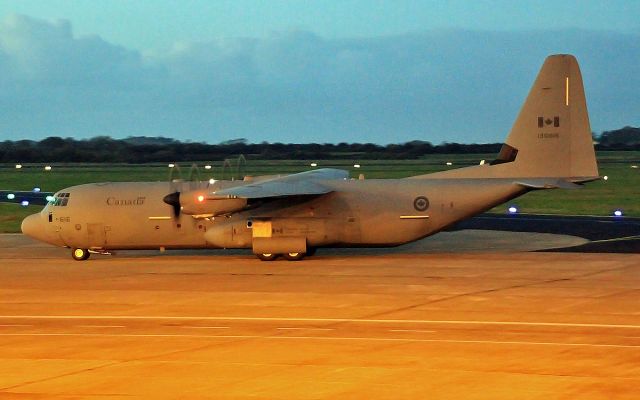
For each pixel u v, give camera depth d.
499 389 34.34
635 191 184.25
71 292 63.25
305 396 33.81
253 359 40.47
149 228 82.12
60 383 36.47
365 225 78.62
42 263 82.19
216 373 37.78
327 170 90.69
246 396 33.94
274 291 61.91
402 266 74.19
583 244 89.38
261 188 75.44
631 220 116.38
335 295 59.47
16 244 100.38
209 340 45.28
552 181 77.56
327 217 78.75
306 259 80.75
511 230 106.88
